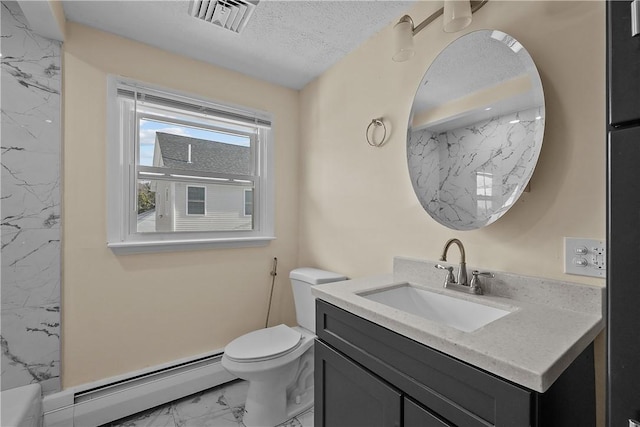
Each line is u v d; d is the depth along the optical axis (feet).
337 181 6.52
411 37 4.08
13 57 4.67
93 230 5.31
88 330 5.25
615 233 1.78
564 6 3.26
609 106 1.84
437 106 4.40
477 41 3.96
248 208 7.22
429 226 4.63
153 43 5.84
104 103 5.42
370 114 5.70
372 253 5.65
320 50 6.12
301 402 5.78
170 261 6.06
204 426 5.27
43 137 4.88
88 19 5.15
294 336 5.66
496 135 3.72
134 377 5.55
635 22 1.72
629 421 1.70
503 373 2.07
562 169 3.26
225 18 5.13
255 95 7.18
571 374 2.45
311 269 6.94
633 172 1.72
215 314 6.57
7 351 4.61
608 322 1.81
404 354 2.78
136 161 5.81
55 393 4.92
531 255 3.50
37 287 4.81
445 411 2.41
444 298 3.96
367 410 3.14
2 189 4.59
